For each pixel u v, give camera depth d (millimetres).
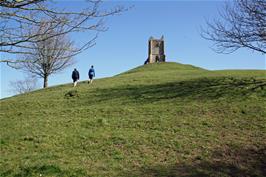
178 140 16188
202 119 19250
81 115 22109
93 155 14906
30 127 19844
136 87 31234
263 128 17531
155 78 37125
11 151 15953
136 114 21219
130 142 16125
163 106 22578
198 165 13578
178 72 44156
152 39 73688
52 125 19953
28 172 12750
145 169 13258
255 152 14805
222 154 14633
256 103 21500
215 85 27516
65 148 15914
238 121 18688
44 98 30172
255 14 23797
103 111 22562
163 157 14477
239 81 28281
